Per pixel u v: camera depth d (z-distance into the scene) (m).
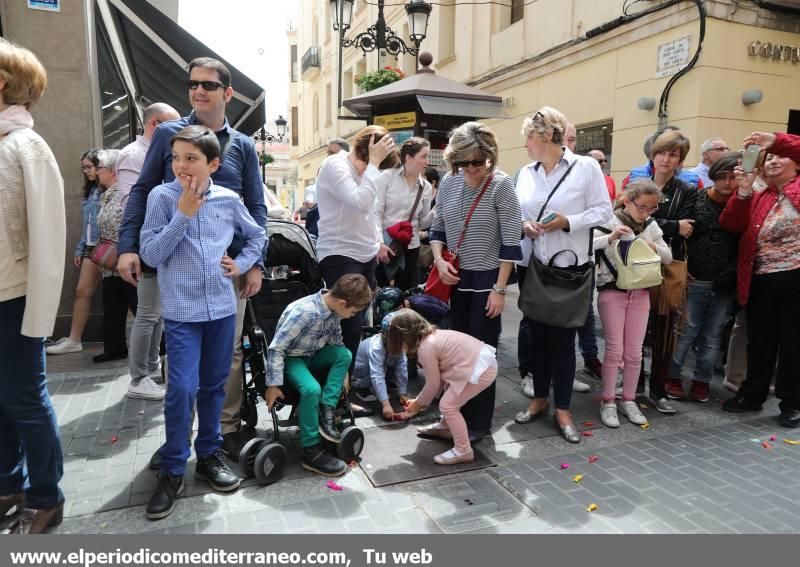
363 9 18.11
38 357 2.21
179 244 2.48
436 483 2.85
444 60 12.88
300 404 2.90
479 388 3.05
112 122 7.63
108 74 7.21
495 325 3.32
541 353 3.64
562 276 3.30
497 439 3.41
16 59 2.06
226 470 2.77
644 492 2.79
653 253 3.51
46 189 2.08
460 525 2.47
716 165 3.88
